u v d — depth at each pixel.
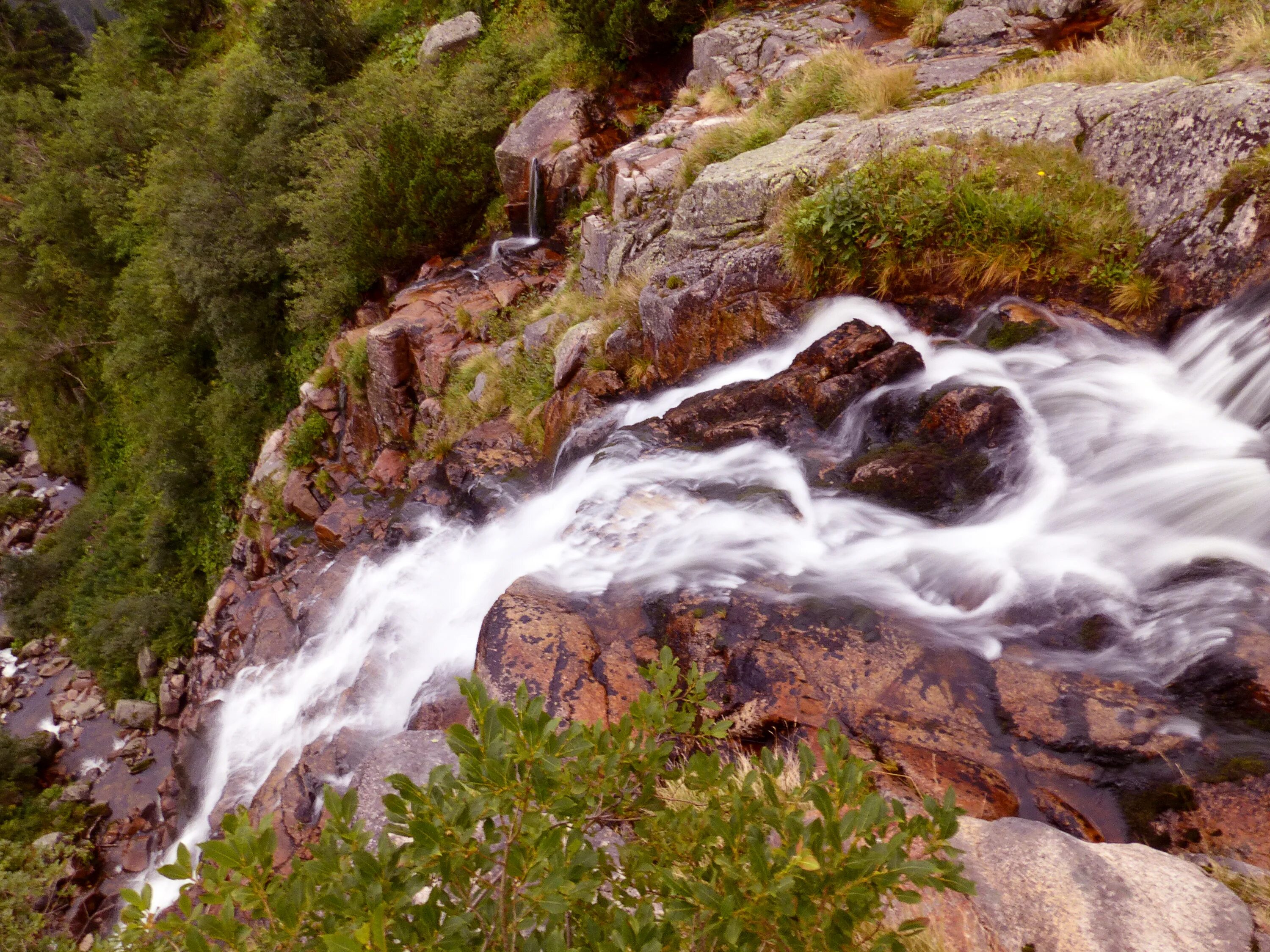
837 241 7.12
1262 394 4.88
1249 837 2.74
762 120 10.37
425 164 15.34
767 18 13.63
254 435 20.06
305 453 14.87
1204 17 8.30
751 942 1.55
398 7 25.02
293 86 20.69
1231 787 2.90
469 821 1.55
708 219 8.91
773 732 3.60
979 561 4.46
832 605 4.19
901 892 1.62
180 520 21.91
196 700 14.45
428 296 13.88
